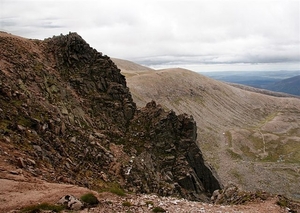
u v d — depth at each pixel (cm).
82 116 6278
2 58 5550
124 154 6109
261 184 16675
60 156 4050
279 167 19762
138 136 7394
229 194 3975
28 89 5256
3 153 3139
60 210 2289
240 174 17950
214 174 10031
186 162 8062
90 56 7838
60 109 5669
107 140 6159
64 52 7375
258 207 3198
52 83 6147
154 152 7475
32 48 7006
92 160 4844
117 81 8150
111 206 2588
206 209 2930
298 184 16900
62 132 4809
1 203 2273
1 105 4034
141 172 5884
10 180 2716
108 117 7156
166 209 2739
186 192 7369
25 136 3803
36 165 3334
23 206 2284
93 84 7431
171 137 8319
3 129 3578
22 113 4222
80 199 2555
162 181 6656
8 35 7156
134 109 8175
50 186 2850
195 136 9431
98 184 4025
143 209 2655
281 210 3128
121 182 4791
